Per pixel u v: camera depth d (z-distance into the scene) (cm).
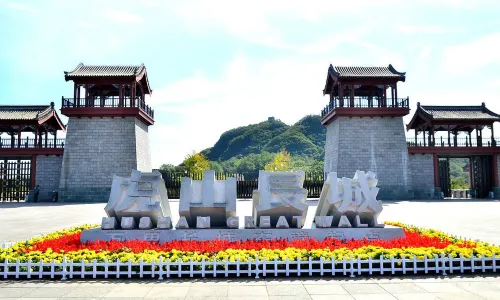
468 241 864
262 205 983
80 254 769
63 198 3322
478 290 617
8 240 1150
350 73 3597
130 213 989
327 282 667
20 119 3447
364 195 997
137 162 3416
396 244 841
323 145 10538
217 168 7975
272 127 11925
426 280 676
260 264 708
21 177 3566
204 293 605
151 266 701
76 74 3303
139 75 3453
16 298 586
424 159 3681
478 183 3894
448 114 3775
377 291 614
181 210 973
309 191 3700
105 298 583
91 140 3381
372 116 3550
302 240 886
